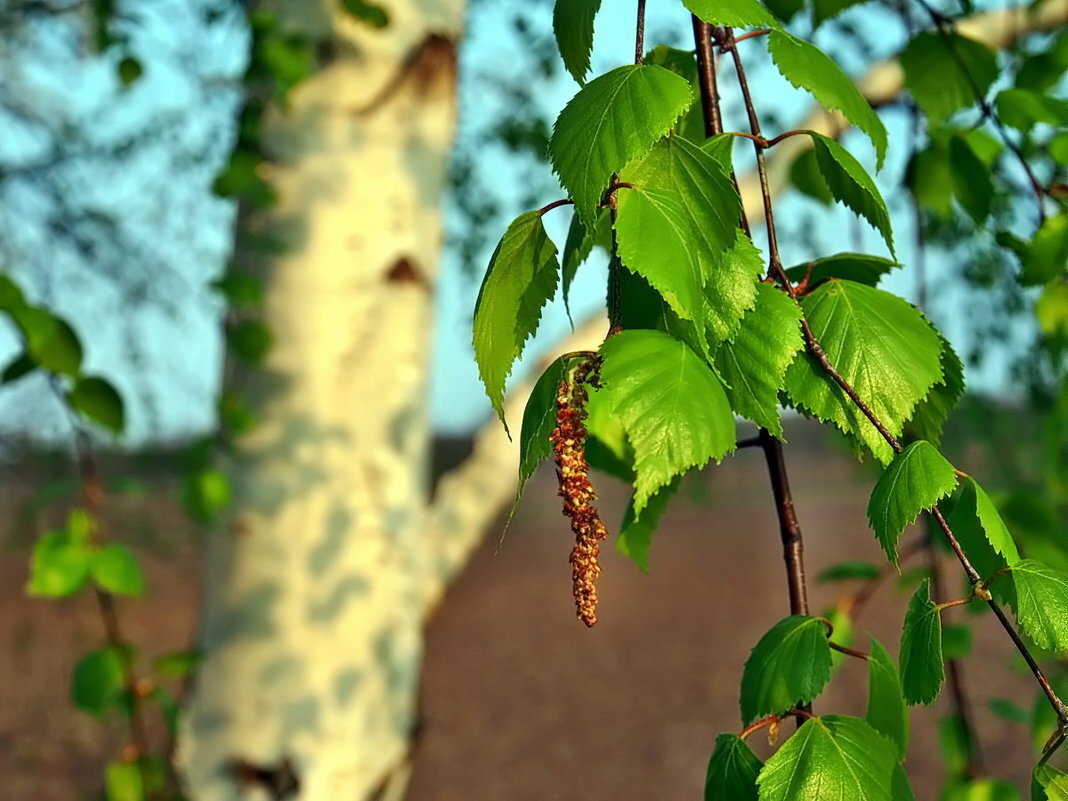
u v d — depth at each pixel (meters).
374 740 1.62
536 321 0.72
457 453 4.80
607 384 0.70
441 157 1.70
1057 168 1.26
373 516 1.61
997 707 1.34
